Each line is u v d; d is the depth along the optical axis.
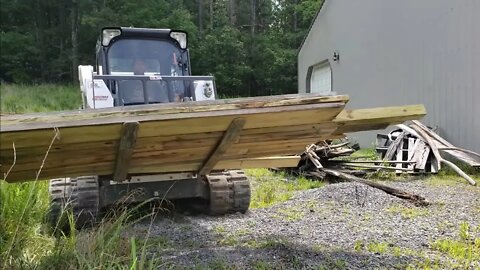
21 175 3.61
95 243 3.37
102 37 5.98
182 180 5.08
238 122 3.12
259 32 35.31
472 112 9.29
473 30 9.20
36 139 2.82
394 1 12.20
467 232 4.38
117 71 5.97
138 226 4.71
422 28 10.96
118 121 2.83
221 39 29.66
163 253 3.72
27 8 30.97
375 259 3.56
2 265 3.20
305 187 7.27
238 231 4.52
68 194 4.60
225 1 35.84
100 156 3.42
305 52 19.30
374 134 12.69
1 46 29.09
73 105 20.83
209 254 3.69
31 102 20.69
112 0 30.81
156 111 2.91
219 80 29.33
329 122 3.39
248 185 5.39
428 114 10.80
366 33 13.82
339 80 15.86
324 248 3.84
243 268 3.32
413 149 8.75
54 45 31.28
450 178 7.89
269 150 3.98
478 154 8.60
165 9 31.06
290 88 30.86
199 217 5.26
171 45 6.25
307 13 31.75
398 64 12.08
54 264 3.23
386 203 5.68
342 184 6.66
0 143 2.80
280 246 3.88
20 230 3.81
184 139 3.34
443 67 10.19
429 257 3.64
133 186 4.87
